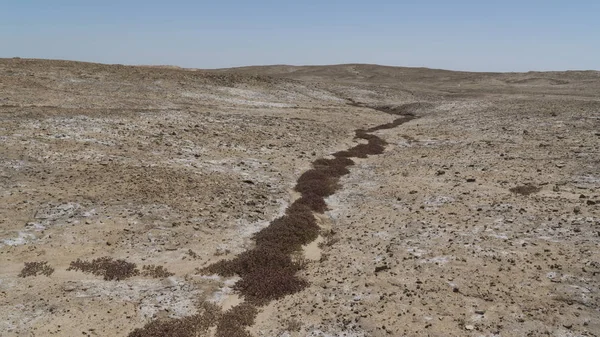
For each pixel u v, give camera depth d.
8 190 17.34
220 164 25.17
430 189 22.00
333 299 12.37
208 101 48.22
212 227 17.03
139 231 15.91
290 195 21.98
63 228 15.38
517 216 17.27
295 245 16.38
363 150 33.25
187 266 14.19
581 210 17.23
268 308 12.31
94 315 11.24
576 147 28.05
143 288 12.77
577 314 10.55
